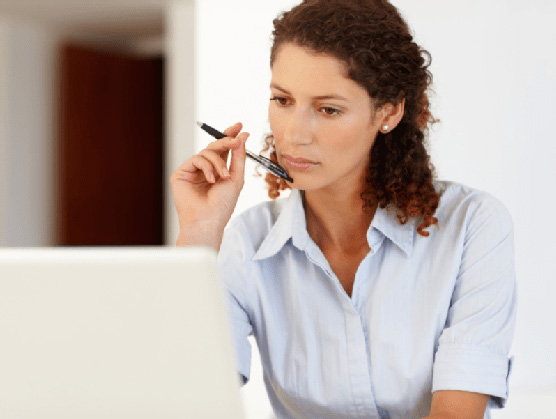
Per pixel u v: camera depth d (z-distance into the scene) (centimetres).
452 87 269
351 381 116
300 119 106
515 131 266
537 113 266
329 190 116
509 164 266
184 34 440
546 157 264
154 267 53
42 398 57
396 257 117
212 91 314
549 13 263
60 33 619
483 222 116
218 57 313
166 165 640
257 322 123
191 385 56
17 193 609
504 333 112
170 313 54
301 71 104
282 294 121
